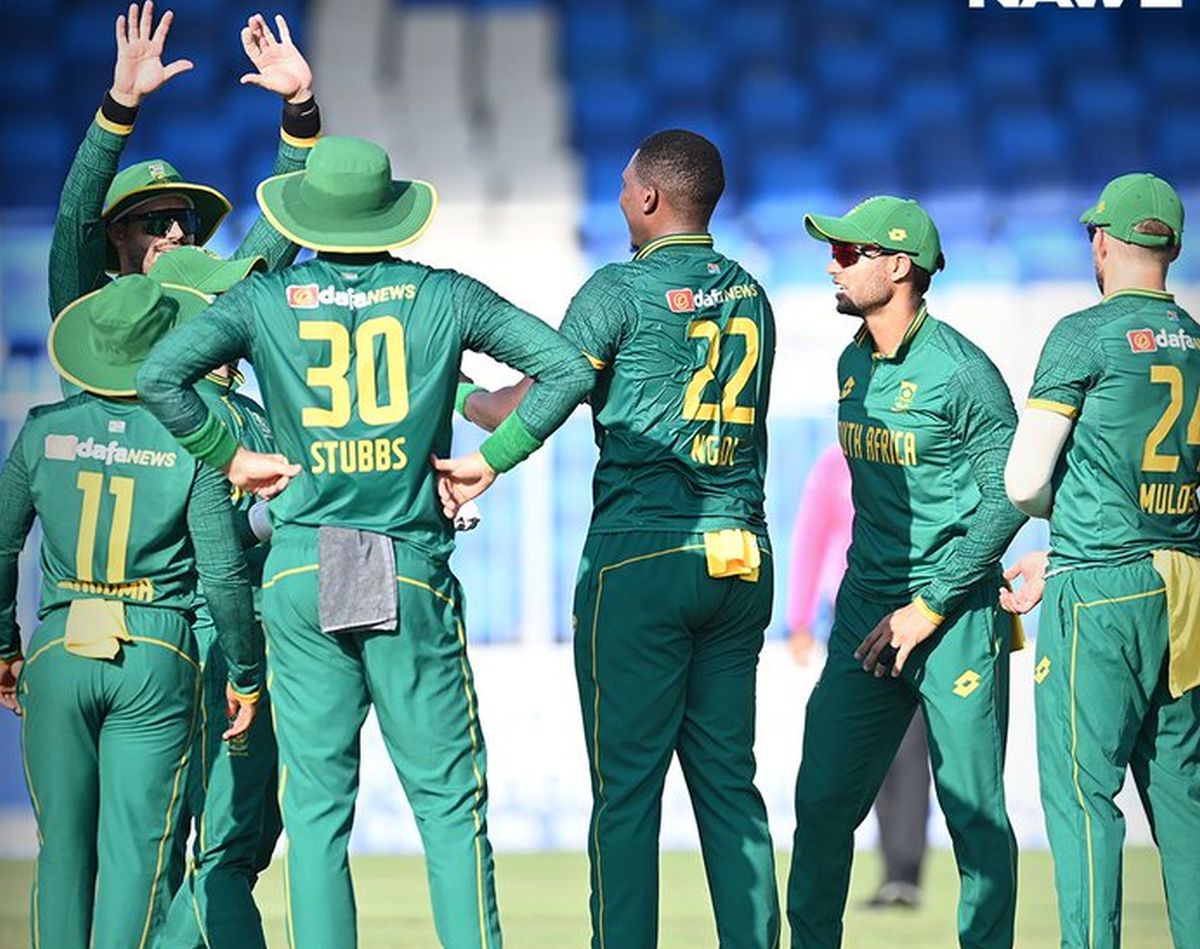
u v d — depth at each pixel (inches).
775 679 1427.2
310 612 633.6
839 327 1689.2
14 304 1724.9
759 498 727.7
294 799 641.0
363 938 984.3
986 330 1753.2
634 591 700.0
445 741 642.8
